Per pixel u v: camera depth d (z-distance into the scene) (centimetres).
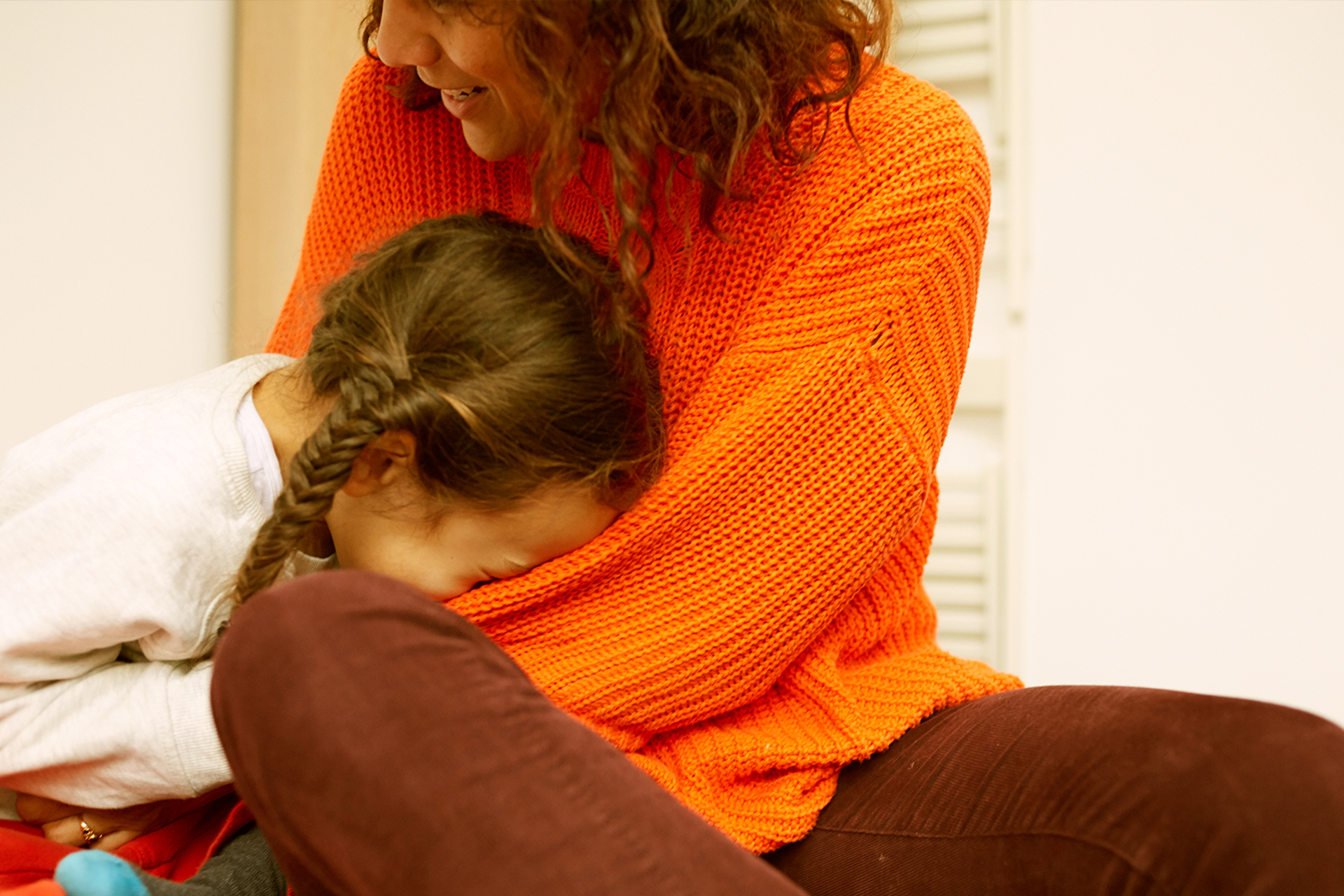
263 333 130
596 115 68
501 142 74
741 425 68
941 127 70
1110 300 150
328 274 90
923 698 74
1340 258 142
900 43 146
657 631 68
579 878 44
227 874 66
